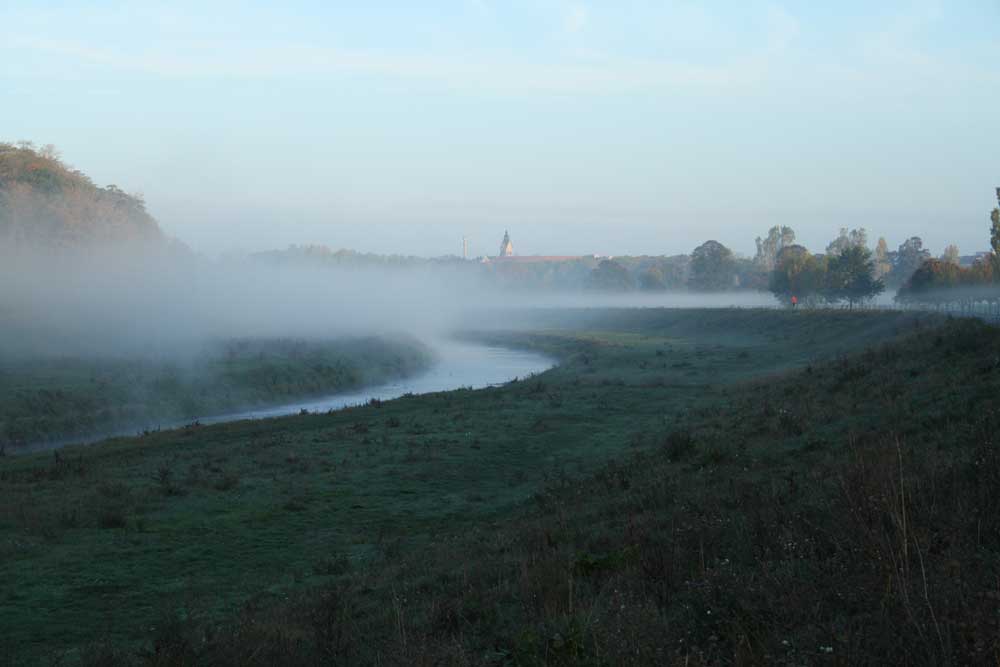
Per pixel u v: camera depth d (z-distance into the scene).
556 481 19.86
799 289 113.19
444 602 9.25
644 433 26.75
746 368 51.31
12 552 15.09
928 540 7.26
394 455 25.12
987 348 22.33
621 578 8.73
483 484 21.33
